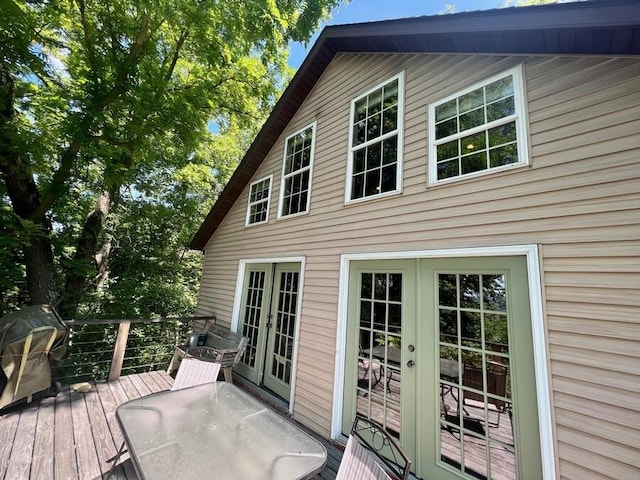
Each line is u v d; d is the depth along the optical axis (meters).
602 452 1.62
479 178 2.49
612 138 1.90
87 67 4.70
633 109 1.85
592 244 1.85
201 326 6.64
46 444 2.51
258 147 5.60
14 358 3.07
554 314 1.92
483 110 2.67
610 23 1.76
